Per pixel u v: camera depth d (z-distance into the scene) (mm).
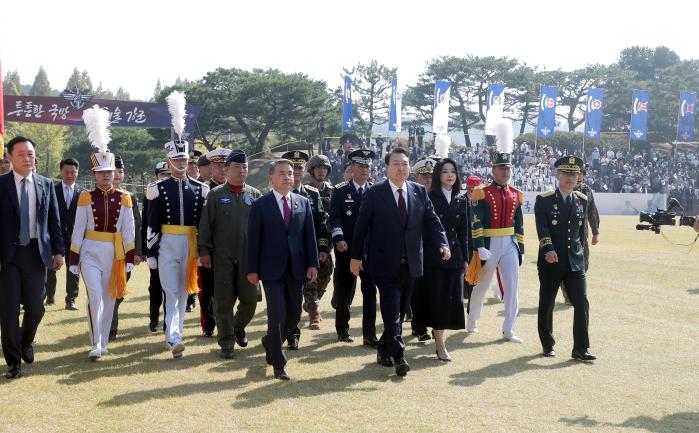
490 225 9086
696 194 52500
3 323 7059
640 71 95188
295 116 56938
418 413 6016
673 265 16797
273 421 5762
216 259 8086
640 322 10094
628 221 38094
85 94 30703
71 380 6961
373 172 46188
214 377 7133
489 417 5941
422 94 68188
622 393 6699
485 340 9031
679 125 50844
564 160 8195
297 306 7352
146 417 5840
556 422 5840
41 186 7383
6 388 6672
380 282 7430
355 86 67062
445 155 10102
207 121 55594
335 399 6398
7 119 30250
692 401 6469
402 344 7262
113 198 8023
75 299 11766
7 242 7105
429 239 7820
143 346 8570
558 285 8148
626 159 55594
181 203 8227
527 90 68188
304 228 7402
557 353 8297
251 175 54250
